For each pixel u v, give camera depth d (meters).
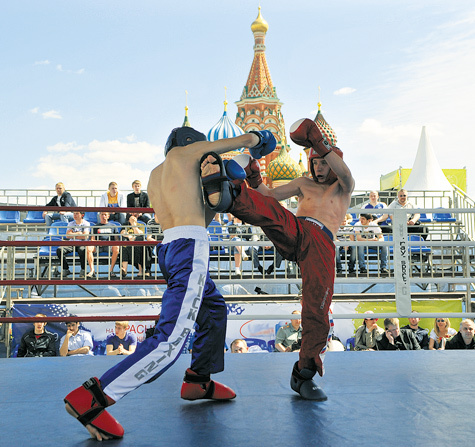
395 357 3.70
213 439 2.09
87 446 2.03
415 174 17.75
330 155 2.65
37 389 2.87
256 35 55.81
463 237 10.03
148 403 2.61
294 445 2.02
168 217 2.42
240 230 8.96
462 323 6.06
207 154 2.32
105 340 7.71
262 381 3.04
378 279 4.18
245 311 8.04
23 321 3.69
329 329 2.76
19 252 9.47
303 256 2.71
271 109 54.75
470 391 2.78
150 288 9.11
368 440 2.06
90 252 8.73
